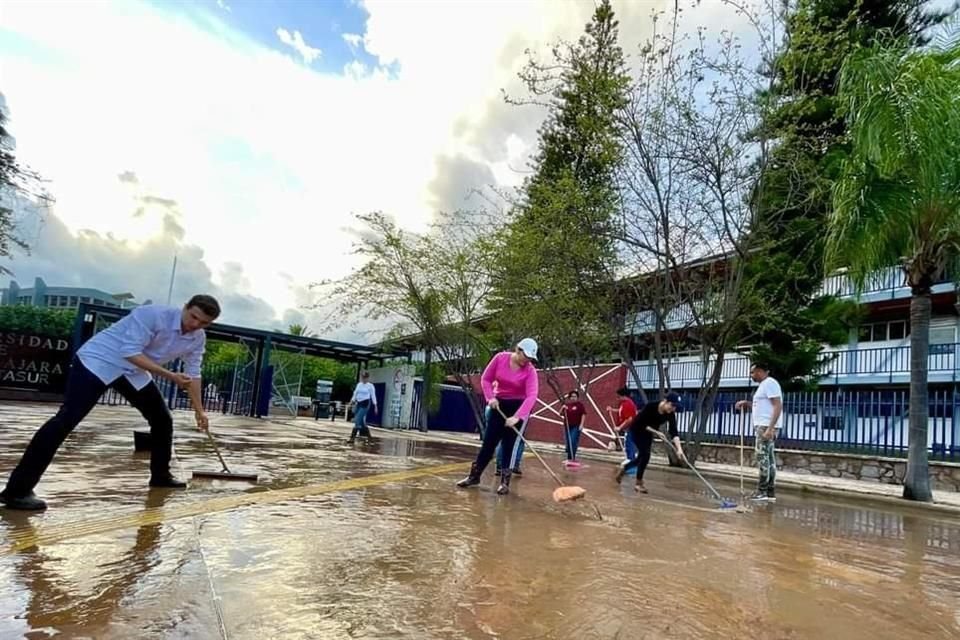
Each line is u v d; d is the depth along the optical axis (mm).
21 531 3098
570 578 3025
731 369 22938
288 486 5469
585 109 13602
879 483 12469
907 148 8617
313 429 18578
